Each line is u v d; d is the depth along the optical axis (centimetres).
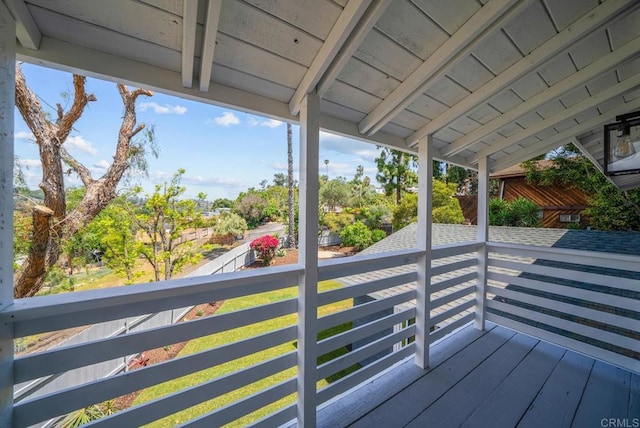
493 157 278
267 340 140
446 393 173
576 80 165
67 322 94
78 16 92
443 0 114
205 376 347
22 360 87
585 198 823
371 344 185
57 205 362
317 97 142
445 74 147
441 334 236
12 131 84
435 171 1341
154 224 552
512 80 155
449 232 590
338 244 1341
